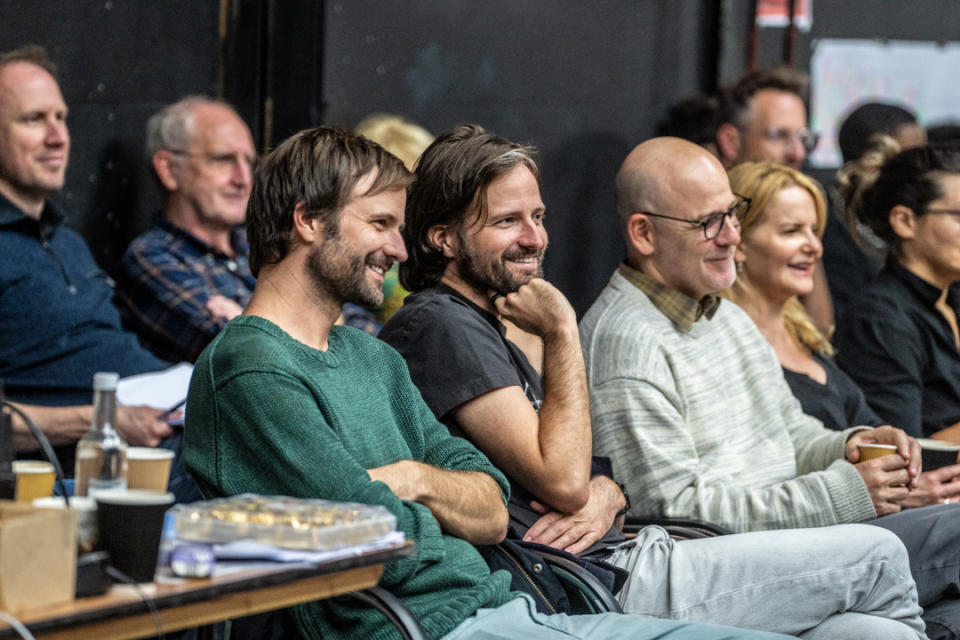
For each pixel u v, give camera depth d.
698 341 5.20
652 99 9.16
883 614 4.29
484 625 3.57
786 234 6.00
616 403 4.88
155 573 2.64
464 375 4.21
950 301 6.98
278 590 2.80
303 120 7.98
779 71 8.53
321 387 3.58
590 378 4.99
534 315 4.38
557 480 4.16
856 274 8.15
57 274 6.01
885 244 6.84
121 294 6.66
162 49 7.45
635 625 3.69
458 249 4.48
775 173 6.05
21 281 5.86
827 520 4.82
